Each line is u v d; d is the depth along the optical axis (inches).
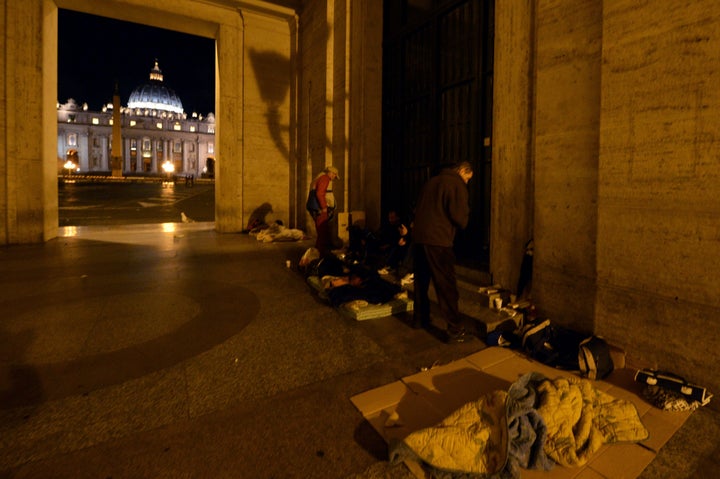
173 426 92.4
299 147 412.2
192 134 4717.0
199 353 131.0
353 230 270.5
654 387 104.5
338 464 81.0
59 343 137.3
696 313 104.7
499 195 167.5
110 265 259.3
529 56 151.7
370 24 298.5
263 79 419.5
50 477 76.3
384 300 176.2
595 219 130.1
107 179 2049.7
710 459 83.3
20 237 332.2
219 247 333.7
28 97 326.3
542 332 129.9
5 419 94.1
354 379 115.3
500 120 164.7
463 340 141.9
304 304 183.2
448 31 242.2
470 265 197.2
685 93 104.0
